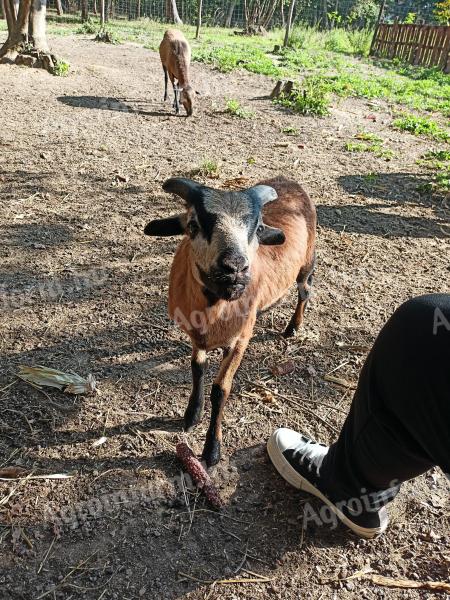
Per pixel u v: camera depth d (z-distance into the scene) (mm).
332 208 2246
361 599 828
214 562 866
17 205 2039
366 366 747
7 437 1059
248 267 870
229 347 1055
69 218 1975
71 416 1120
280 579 849
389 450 723
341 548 901
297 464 967
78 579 825
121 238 1861
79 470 1004
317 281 1706
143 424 1118
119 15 12094
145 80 4473
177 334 1396
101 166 2480
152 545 884
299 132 3262
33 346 1313
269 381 1272
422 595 836
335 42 8836
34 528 894
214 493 965
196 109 3621
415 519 960
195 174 2438
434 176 2699
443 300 646
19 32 4270
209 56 5766
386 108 4129
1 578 818
